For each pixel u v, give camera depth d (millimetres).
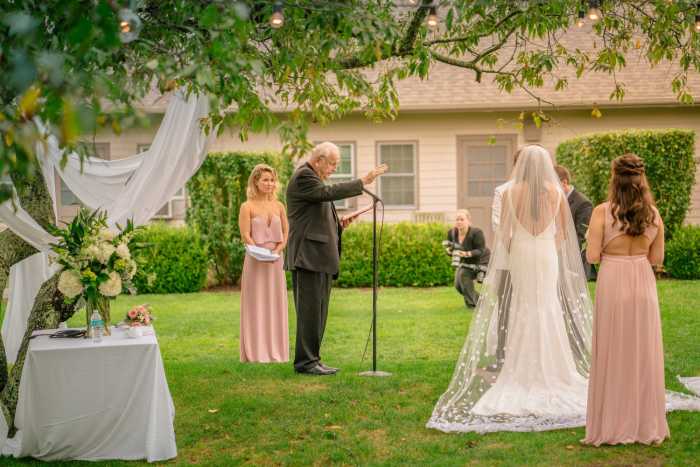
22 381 4594
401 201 16266
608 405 4609
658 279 13172
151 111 13477
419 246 13398
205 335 8945
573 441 4715
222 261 13594
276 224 7520
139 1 3639
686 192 13352
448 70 16703
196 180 13289
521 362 5395
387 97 5402
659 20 5910
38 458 4621
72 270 4828
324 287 6828
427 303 11125
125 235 5086
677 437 4715
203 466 4469
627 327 4578
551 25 5699
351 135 16078
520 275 5418
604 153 13430
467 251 10461
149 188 5488
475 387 5441
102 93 2332
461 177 16203
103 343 4676
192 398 6043
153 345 4664
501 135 16062
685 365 6762
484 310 5520
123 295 12586
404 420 5285
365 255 13430
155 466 4504
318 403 5777
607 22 6086
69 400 4586
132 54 3492
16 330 7062
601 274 4664
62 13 2502
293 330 9180
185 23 3963
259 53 4102
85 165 6164
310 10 3965
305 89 4762
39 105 2221
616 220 4570
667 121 15695
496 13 5875
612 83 15844
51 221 5652
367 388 6176
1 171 2152
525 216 5395
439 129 16109
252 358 7379
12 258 5414
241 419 5418
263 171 7527
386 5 5098
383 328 9023
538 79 6574
